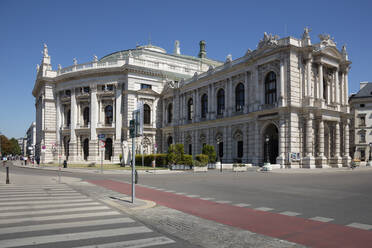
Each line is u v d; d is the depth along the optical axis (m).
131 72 64.56
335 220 10.23
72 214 11.04
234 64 49.97
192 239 7.99
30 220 10.05
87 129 66.75
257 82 44.56
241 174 32.22
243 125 46.94
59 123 71.69
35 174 33.69
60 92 72.31
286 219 10.40
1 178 26.02
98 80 66.56
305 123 40.84
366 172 34.66
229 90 50.66
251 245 7.49
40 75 75.69
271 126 45.12
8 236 8.15
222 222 9.96
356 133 75.81
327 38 44.28
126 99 63.72
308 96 41.00
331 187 19.50
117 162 63.84
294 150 39.62
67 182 23.31
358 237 8.23
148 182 23.72
